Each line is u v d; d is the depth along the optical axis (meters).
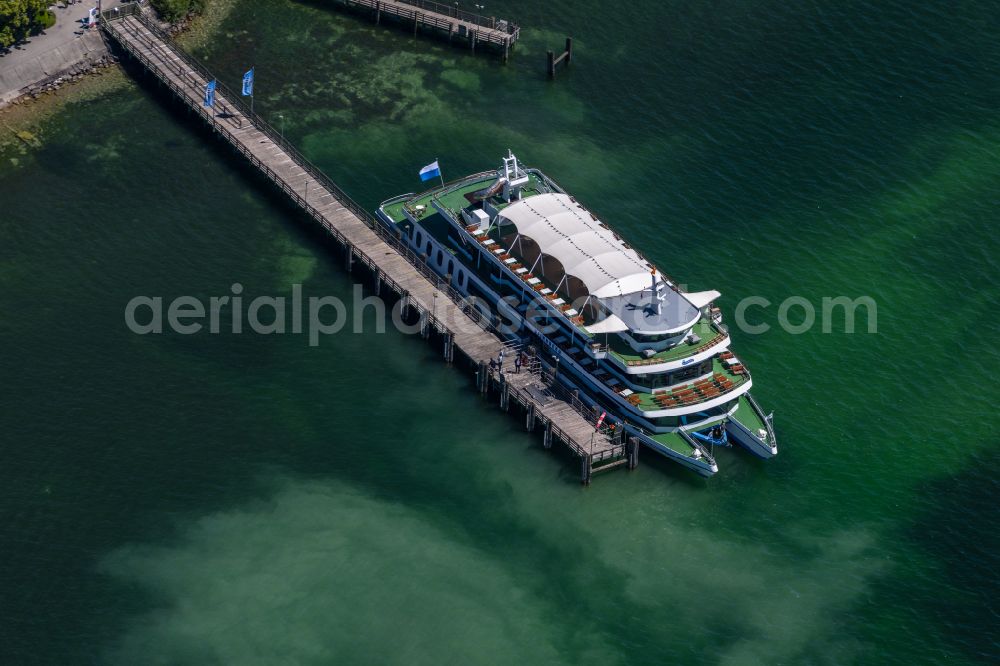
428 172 123.25
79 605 99.44
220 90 142.38
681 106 144.62
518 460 111.38
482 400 115.94
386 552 104.12
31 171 134.25
